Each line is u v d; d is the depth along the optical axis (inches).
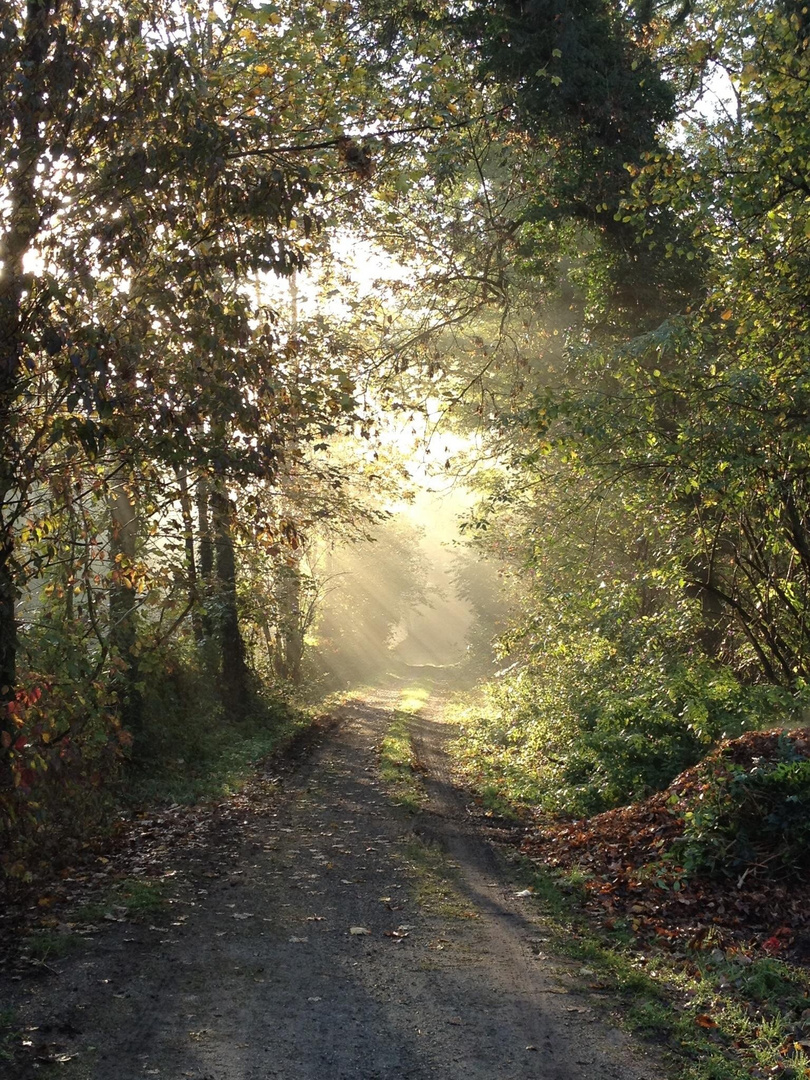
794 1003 236.5
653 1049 211.5
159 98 313.9
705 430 441.1
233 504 384.2
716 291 514.3
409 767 648.4
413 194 587.5
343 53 409.1
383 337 581.3
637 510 546.0
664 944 283.3
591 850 385.7
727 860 329.7
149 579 411.8
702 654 553.9
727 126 483.8
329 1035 212.8
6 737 304.0
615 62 592.7
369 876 357.4
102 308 310.8
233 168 330.3
